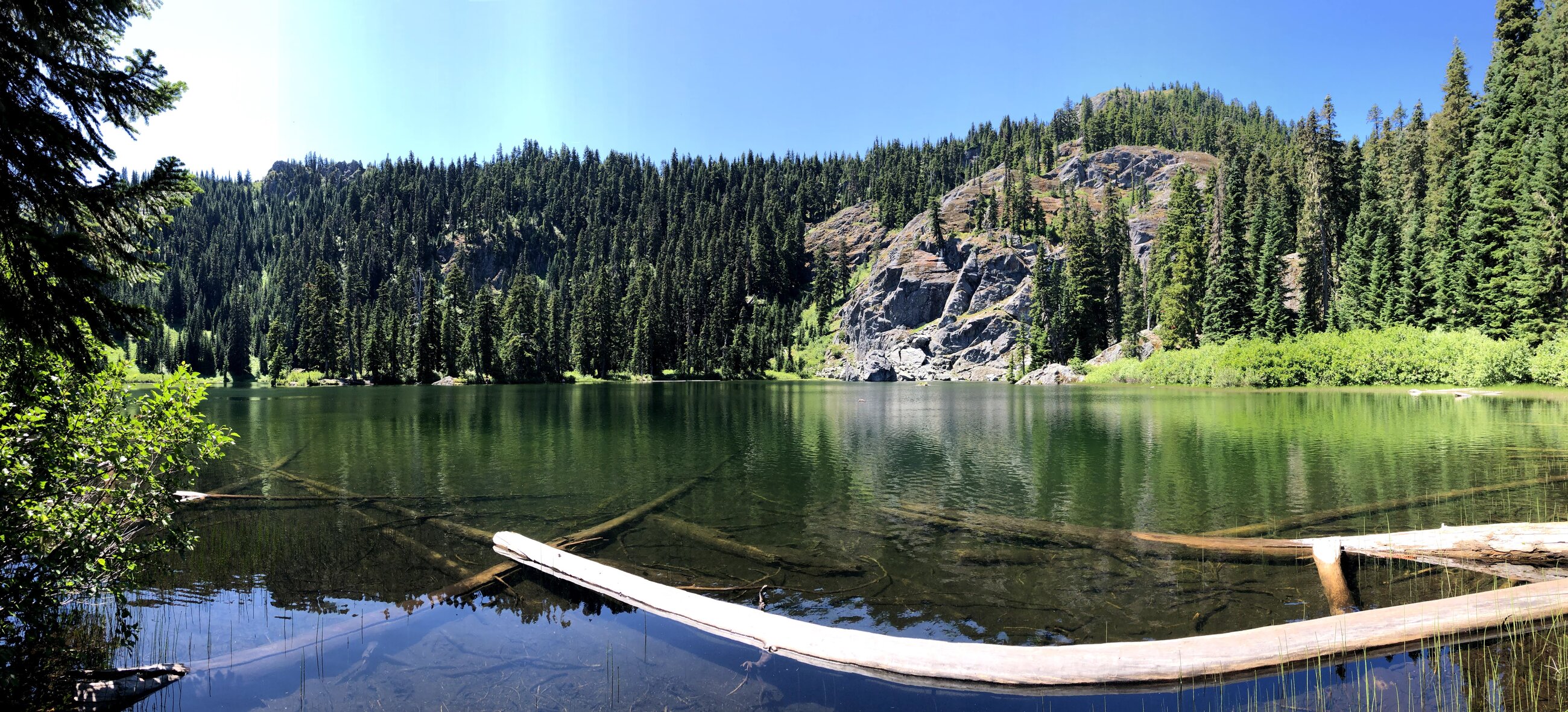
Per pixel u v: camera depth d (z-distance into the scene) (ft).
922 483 61.72
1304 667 23.39
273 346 342.44
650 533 43.93
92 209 18.66
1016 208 523.29
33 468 21.93
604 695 22.20
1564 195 154.92
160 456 26.25
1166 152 626.64
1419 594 30.99
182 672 23.58
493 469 70.38
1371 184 235.61
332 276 378.53
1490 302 173.37
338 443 93.61
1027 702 21.88
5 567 22.30
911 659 23.59
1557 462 64.75
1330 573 33.68
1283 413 121.19
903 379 446.60
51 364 22.07
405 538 42.37
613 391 272.51
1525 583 31.45
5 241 17.25
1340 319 219.82
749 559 38.40
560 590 32.71
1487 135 194.59
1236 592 31.83
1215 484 58.90
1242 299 238.89
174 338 467.93
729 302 560.61
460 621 28.68
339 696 22.12
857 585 33.65
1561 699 20.63
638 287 478.59
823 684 23.06
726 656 25.20
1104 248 397.80
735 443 94.02
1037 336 350.84
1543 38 198.08
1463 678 22.26
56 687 21.86
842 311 581.94
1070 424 113.19
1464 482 56.65
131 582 26.04
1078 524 45.78
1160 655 23.22
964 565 36.78
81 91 18.44
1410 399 143.74
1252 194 319.88
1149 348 288.71
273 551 39.27
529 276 399.44
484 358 343.46
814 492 57.72
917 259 520.42
